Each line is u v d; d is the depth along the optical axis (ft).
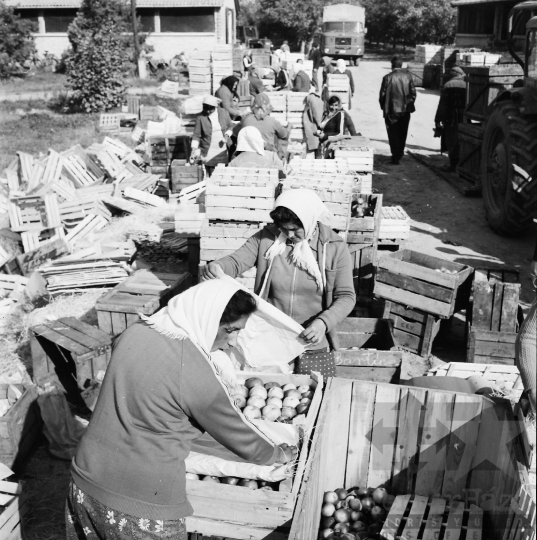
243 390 10.93
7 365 19.24
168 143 40.93
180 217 26.48
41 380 17.20
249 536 9.22
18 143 53.62
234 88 41.63
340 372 16.19
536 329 8.56
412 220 32.96
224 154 35.73
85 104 75.82
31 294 23.30
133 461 7.84
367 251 21.12
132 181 36.06
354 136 36.91
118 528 7.84
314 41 182.19
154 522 7.87
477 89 37.73
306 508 9.25
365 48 197.16
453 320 21.80
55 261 24.80
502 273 20.56
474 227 31.78
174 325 8.14
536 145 27.20
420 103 78.07
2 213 30.22
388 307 19.77
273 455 8.84
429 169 43.88
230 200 17.98
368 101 79.15
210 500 9.20
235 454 9.25
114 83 76.43
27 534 12.53
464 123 39.88
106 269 24.45
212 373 7.97
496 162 30.35
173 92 85.81
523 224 28.86
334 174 19.75
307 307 12.90
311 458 9.64
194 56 58.34
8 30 113.91
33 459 14.85
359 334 18.17
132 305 18.13
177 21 120.47
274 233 12.86
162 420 7.88
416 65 99.81
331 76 48.14
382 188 39.19
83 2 102.32
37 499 13.51
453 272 20.29
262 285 12.94
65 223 30.40
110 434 7.95
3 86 101.19
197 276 24.32
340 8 123.75
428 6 175.73
